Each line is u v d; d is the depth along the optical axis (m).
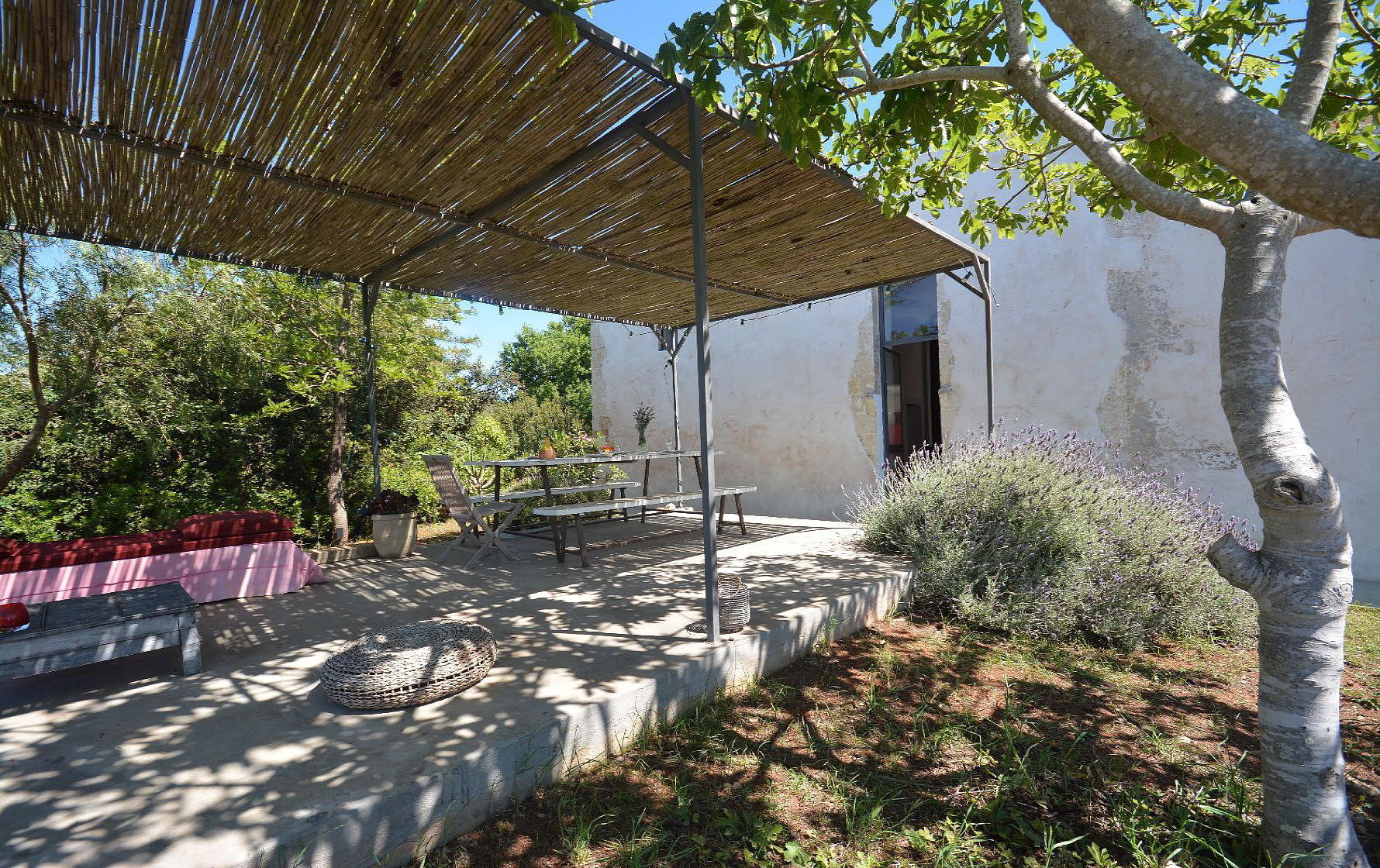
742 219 4.80
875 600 4.42
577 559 5.73
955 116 3.20
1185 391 6.50
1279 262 1.88
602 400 12.07
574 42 2.68
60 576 4.00
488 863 1.95
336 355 7.22
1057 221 4.45
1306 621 1.81
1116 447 6.79
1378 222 1.40
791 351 9.42
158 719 2.49
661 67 2.70
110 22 2.48
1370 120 3.67
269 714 2.52
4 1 2.32
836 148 3.73
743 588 3.53
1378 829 2.16
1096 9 1.70
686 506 9.98
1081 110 3.36
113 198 3.92
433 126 3.36
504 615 3.89
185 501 7.00
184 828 1.76
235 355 6.73
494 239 4.91
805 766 2.53
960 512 5.07
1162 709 3.06
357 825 1.85
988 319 6.03
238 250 4.95
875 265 6.10
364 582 4.98
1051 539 4.50
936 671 3.52
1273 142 1.48
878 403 8.63
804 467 9.30
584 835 2.03
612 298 7.12
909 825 2.16
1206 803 2.24
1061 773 2.47
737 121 3.42
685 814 2.17
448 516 9.42
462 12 2.58
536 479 7.93
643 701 2.73
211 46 2.66
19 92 2.86
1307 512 1.77
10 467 5.14
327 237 4.74
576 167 3.85
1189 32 3.16
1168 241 6.59
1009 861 1.99
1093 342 7.00
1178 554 4.30
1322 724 1.81
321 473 8.44
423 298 8.01
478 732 2.30
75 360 5.33
